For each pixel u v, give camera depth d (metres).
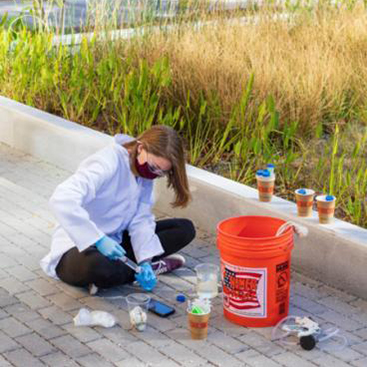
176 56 8.18
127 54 8.55
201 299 4.80
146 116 7.24
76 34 10.11
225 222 4.97
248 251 4.67
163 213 6.61
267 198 5.79
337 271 5.36
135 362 4.45
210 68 7.80
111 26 9.27
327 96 7.70
